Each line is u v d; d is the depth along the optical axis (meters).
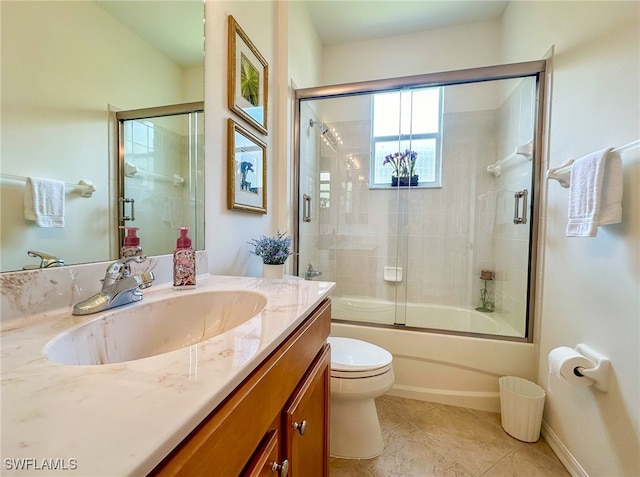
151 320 0.75
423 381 1.72
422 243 2.55
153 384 0.37
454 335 1.72
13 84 0.59
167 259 0.98
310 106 2.36
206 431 0.36
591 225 1.02
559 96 1.45
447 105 2.45
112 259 0.81
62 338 0.52
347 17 2.42
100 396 0.34
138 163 0.90
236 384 0.40
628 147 0.92
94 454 0.26
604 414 1.03
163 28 0.98
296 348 0.67
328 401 0.96
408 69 2.65
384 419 1.53
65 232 0.69
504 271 2.11
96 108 0.76
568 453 1.21
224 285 0.98
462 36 2.54
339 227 2.70
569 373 1.08
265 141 1.75
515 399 1.39
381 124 2.59
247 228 1.54
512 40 2.16
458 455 1.28
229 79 1.34
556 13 1.49
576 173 1.11
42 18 0.64
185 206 1.10
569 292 1.29
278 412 0.57
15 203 0.59
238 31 1.39
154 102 0.95
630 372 0.93
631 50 0.96
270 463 0.53
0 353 0.45
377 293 2.64
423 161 2.53
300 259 2.21
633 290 0.93
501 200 2.22
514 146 1.99
